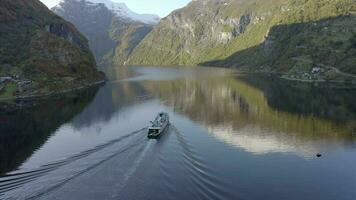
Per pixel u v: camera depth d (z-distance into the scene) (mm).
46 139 107750
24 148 98625
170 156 85875
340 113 148750
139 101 180500
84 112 151625
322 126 126250
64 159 85312
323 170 85125
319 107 163125
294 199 70688
